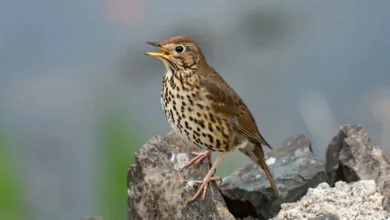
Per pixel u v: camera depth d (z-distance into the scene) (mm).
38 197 14320
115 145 12156
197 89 10055
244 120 10352
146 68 16969
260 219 10688
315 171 10781
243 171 11031
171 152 10445
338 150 11289
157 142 10211
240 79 16734
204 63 10375
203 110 10070
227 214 9641
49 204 14281
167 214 9648
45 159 15195
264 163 10492
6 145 12664
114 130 12250
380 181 10430
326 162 11641
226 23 17875
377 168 10617
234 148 10430
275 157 11172
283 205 9969
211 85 10102
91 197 14508
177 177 9789
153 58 17016
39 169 15008
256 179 10750
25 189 13789
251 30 17828
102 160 12344
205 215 9625
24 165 14578
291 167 10914
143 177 9891
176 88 10070
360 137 11070
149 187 9750
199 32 17781
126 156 12117
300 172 10773
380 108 15680
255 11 18172
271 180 10320
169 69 10156
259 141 10398
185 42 10102
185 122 10156
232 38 17641
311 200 9789
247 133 10375
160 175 9781
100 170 12992
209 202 9695
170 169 9906
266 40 17672
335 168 11164
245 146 10461
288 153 11234
